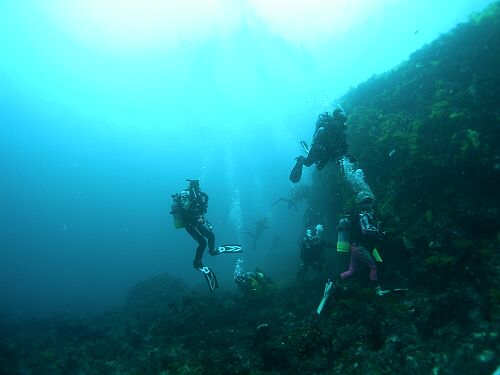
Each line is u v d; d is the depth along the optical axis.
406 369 3.96
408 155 7.79
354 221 6.53
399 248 6.45
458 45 9.29
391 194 7.61
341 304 6.11
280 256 20.31
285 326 6.58
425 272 5.50
